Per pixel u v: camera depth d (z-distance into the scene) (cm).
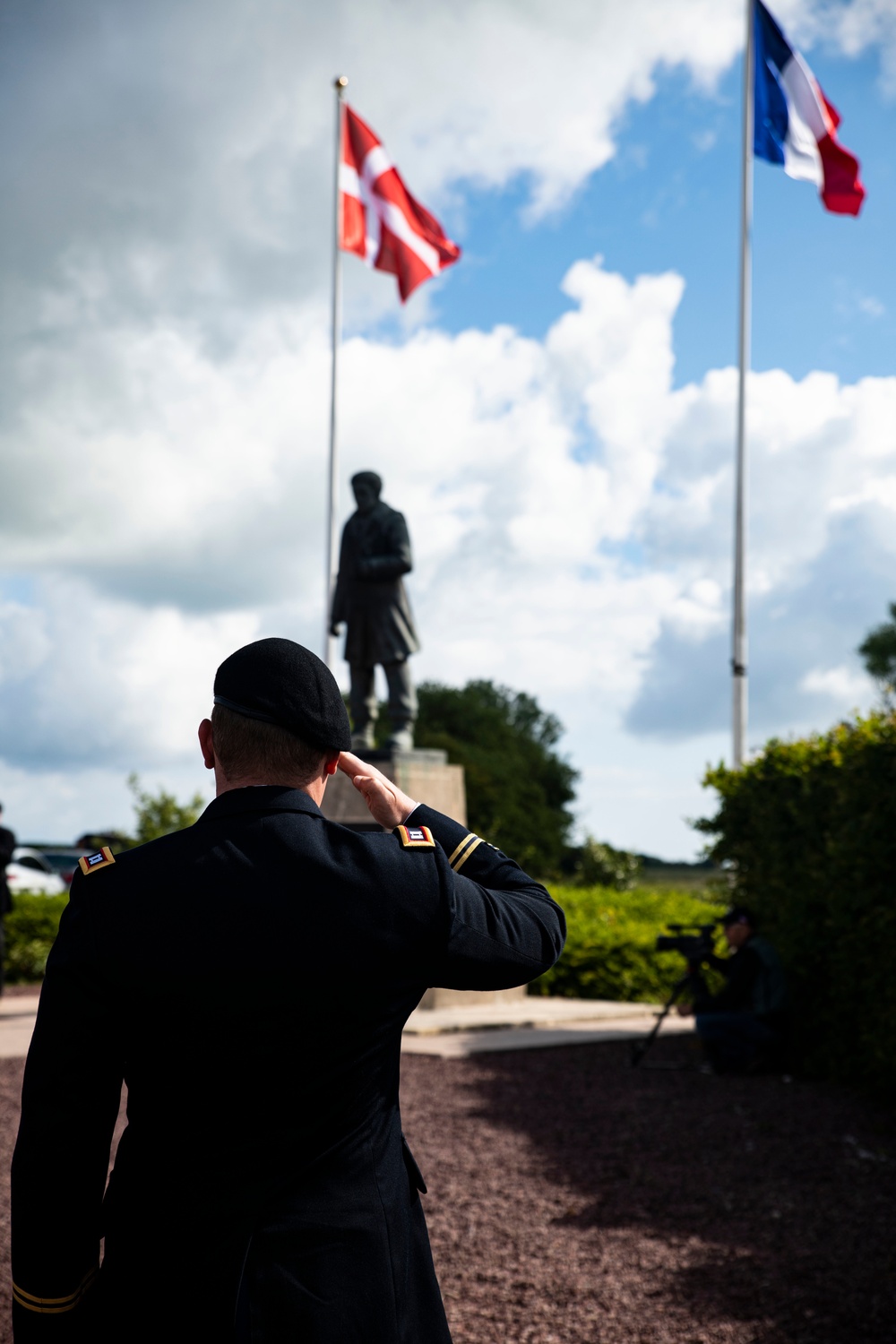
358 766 165
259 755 152
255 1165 133
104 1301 134
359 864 144
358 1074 140
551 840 4622
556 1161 524
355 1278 132
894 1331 331
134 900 138
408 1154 151
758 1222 433
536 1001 1122
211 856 142
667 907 1525
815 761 770
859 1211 443
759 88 1448
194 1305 128
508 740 4903
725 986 761
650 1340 326
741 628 1379
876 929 653
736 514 1407
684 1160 526
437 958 145
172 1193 133
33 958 1345
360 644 1010
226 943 135
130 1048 136
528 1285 368
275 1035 134
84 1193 134
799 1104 648
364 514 1010
